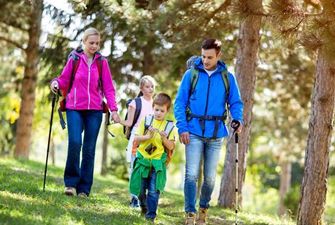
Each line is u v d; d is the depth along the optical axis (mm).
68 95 8852
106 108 9047
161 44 16359
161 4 13102
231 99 8164
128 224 7547
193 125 7957
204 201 8258
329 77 9828
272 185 42750
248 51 12844
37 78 21297
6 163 15133
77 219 7180
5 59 22297
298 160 29609
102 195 11086
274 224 11328
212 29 13461
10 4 18984
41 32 20297
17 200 7527
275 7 8422
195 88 8031
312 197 9969
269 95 21719
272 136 26703
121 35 15688
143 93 9961
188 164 7977
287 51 16375
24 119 21219
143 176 8133
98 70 8922
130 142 9828
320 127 9906
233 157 12953
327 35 7730
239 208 12992
